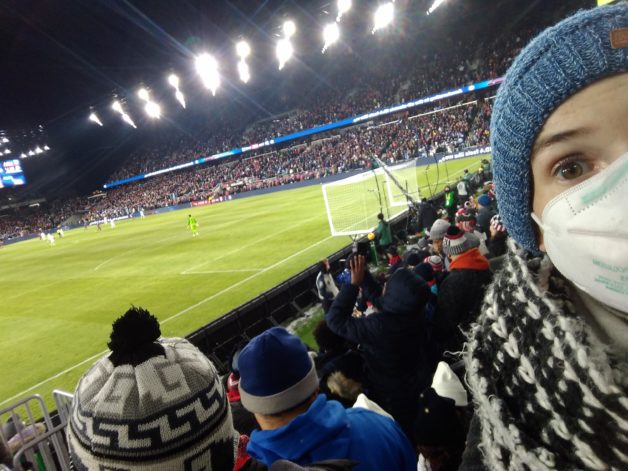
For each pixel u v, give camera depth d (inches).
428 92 1772.9
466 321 129.4
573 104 24.1
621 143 23.4
